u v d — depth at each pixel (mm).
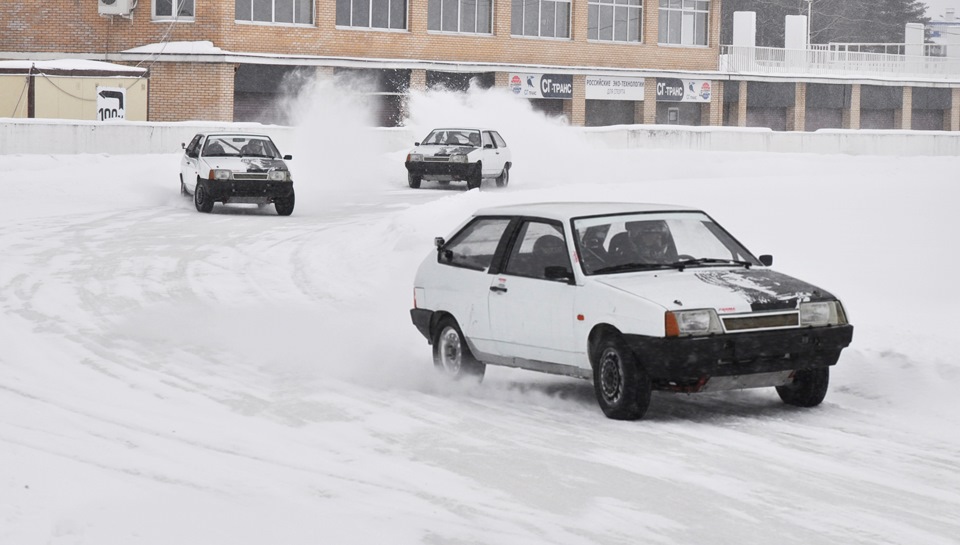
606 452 9148
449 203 26812
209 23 55906
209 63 55125
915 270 16047
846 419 10297
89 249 23516
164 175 38219
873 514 7559
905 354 11695
